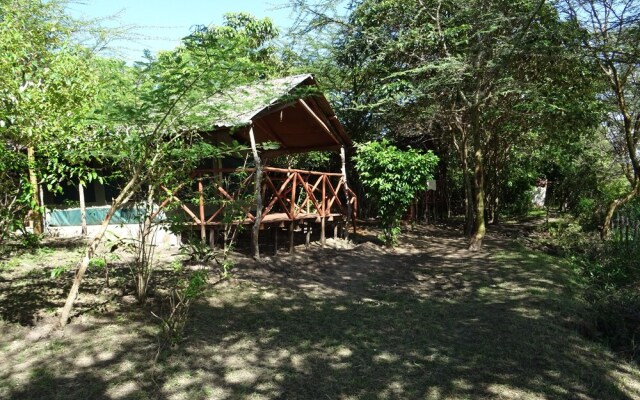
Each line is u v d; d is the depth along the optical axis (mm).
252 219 8055
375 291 7004
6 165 4445
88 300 5238
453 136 14625
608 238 11219
